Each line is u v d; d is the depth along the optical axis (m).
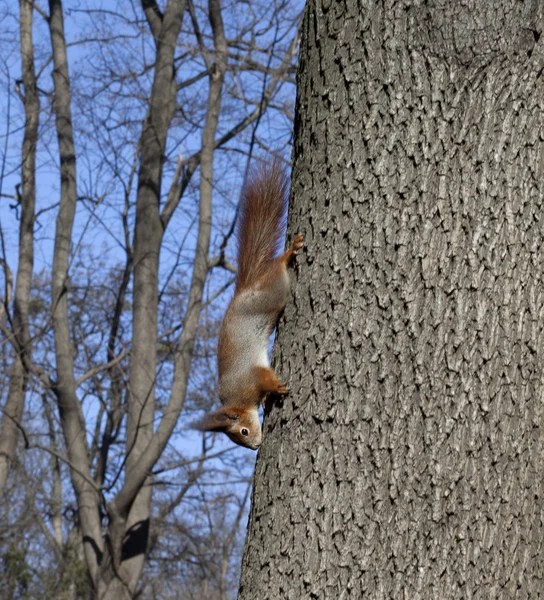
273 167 4.62
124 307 20.34
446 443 2.89
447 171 3.02
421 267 2.99
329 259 3.14
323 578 2.90
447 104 3.04
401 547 2.85
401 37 3.09
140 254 15.03
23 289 15.51
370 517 2.89
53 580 19.81
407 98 3.07
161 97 15.60
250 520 3.23
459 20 3.04
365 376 2.99
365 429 2.96
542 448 2.95
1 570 19.41
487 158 3.01
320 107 3.26
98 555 13.70
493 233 2.98
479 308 2.95
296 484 3.04
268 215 4.63
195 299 14.33
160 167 15.64
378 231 3.05
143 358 14.47
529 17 3.04
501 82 3.04
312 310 3.16
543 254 3.02
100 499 14.12
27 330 14.89
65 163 15.69
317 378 3.08
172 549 21.14
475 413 2.90
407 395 2.94
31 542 21.62
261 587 3.02
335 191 3.16
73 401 14.37
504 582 2.84
